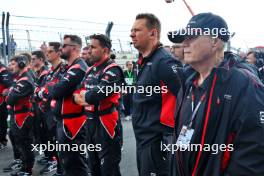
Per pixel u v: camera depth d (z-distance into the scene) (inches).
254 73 68.4
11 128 212.4
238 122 62.3
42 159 246.1
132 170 217.3
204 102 66.5
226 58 68.9
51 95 161.6
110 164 152.1
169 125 106.7
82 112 164.7
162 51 113.2
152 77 110.2
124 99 424.2
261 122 61.1
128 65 414.0
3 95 288.8
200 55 68.2
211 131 64.8
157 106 109.7
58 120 165.6
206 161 66.0
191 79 73.2
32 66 267.3
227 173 63.6
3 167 240.8
